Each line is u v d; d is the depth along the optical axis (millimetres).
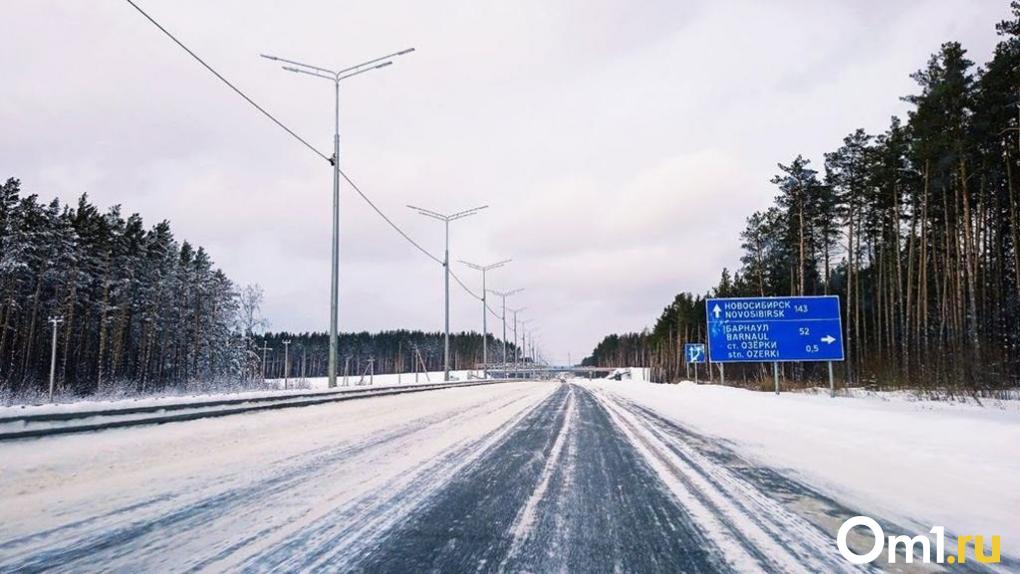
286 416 12898
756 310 27094
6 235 45969
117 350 54281
